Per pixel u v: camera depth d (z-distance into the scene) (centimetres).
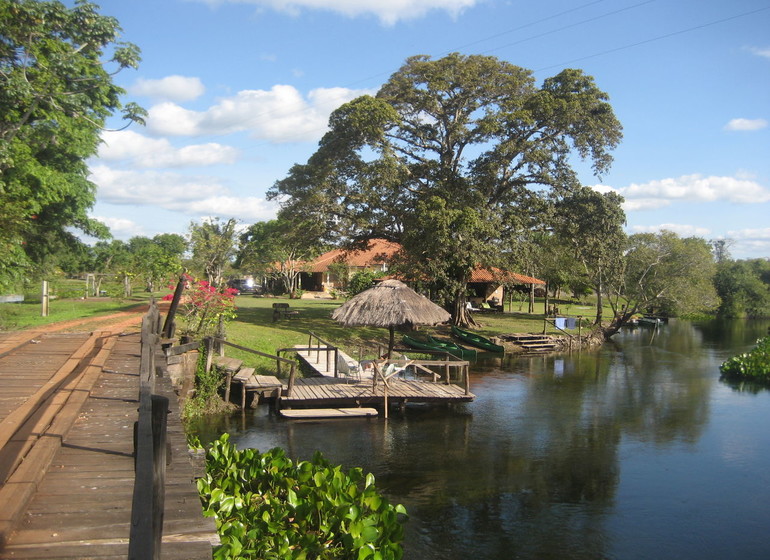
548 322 3984
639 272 3828
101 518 399
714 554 849
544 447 1339
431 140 3162
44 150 2270
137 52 2094
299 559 499
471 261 2825
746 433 1495
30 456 495
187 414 1411
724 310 6259
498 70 2919
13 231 1831
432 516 945
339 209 2845
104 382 847
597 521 948
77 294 2995
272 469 668
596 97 2944
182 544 363
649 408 1778
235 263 5028
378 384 1692
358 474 699
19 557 339
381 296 1698
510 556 823
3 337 1284
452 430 1452
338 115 2688
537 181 3061
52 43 1964
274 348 2177
